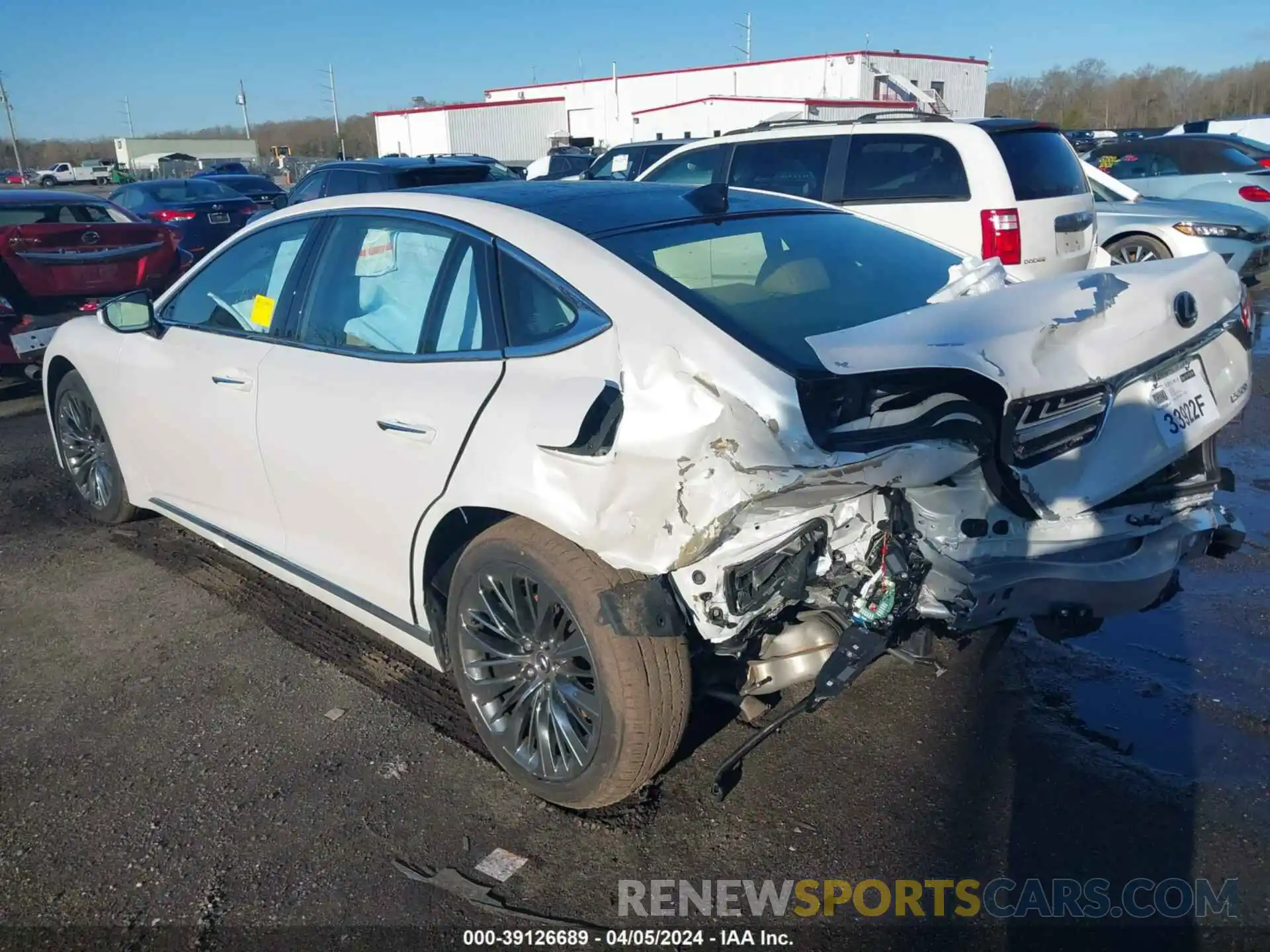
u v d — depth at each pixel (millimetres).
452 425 2830
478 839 2764
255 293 3803
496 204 3133
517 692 2934
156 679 3602
